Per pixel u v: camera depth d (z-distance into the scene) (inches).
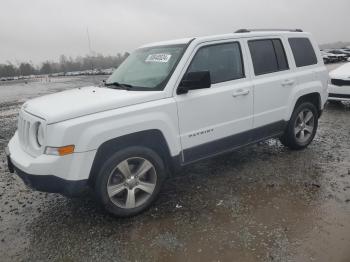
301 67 216.5
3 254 128.5
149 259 121.0
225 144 180.2
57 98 157.4
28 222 151.6
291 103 208.1
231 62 181.0
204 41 171.0
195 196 167.5
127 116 142.9
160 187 158.4
